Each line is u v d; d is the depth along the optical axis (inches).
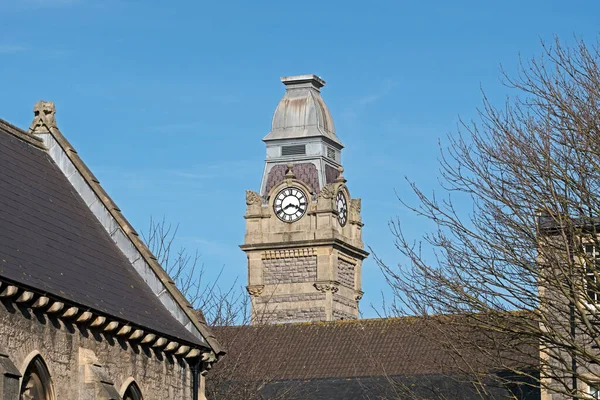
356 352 3511.3
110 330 1600.6
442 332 1860.2
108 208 1863.9
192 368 1835.6
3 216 1551.4
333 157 5989.2
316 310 5644.7
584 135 1732.3
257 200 5792.3
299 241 5679.1
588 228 1737.2
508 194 1775.3
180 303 1844.2
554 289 1814.7
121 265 1815.9
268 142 5910.4
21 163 1738.4
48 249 1600.6
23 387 1435.8
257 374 2920.8
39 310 1460.4
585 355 1679.4
